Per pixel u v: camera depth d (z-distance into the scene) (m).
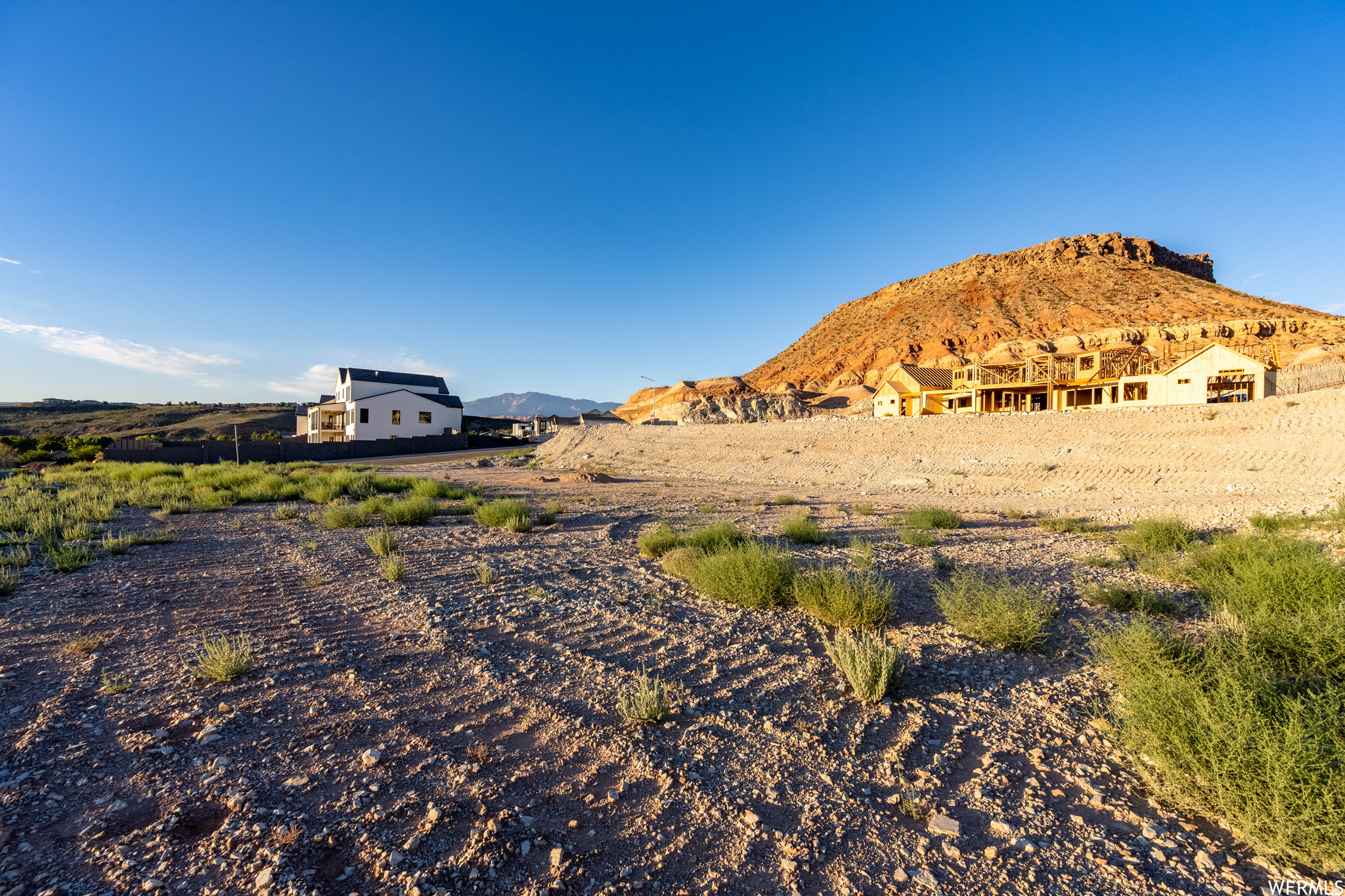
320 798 2.87
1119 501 17.50
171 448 40.09
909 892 2.34
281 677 4.41
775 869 2.49
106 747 3.28
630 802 2.95
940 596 6.35
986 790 3.08
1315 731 2.67
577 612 6.43
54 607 6.07
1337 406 20.05
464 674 4.59
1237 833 2.65
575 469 36.53
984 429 27.59
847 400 85.00
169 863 2.38
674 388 122.81
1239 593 5.98
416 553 9.65
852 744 3.57
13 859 2.35
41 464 32.06
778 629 5.87
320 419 62.16
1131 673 3.97
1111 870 2.46
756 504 18.41
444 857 2.47
